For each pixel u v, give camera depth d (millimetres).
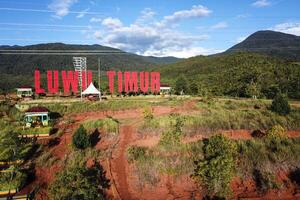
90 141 36094
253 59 148375
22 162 32844
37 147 36938
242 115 44281
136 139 36906
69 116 56625
